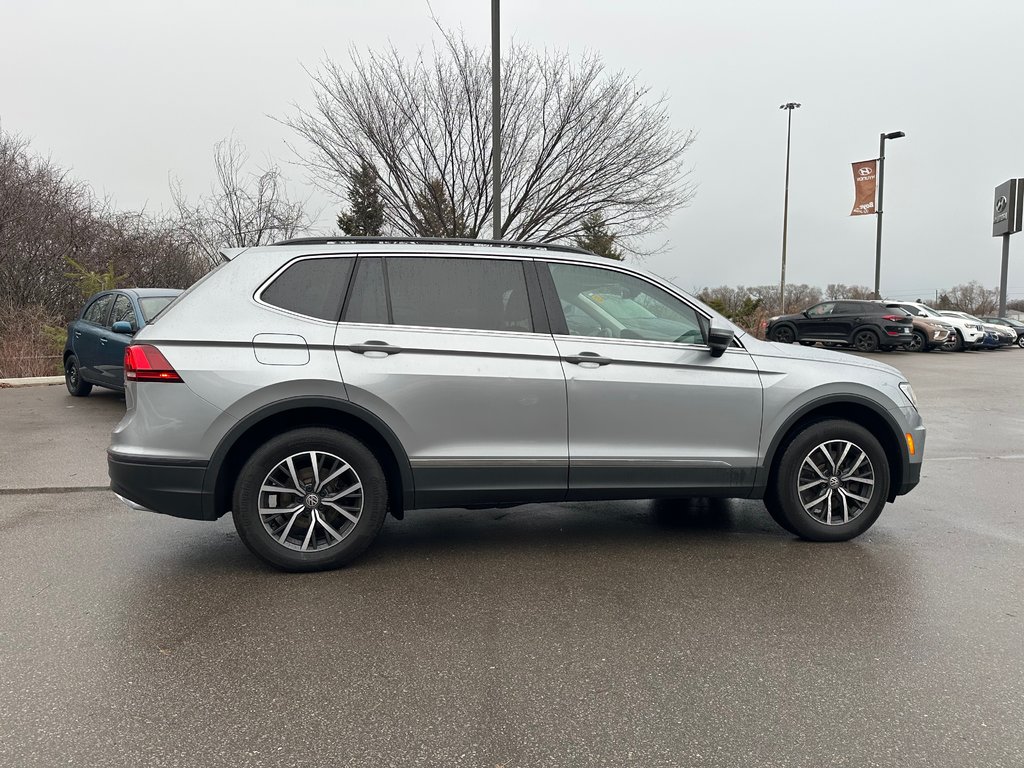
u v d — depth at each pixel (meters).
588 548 4.62
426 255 4.27
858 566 4.30
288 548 4.07
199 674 2.97
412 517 5.32
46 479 6.20
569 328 4.34
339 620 3.50
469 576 4.11
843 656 3.17
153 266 20.02
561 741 2.54
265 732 2.58
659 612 3.62
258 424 4.04
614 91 16.23
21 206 17.73
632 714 2.71
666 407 4.35
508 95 15.81
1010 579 4.10
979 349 26.02
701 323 4.55
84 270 16.27
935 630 3.44
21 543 4.62
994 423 9.87
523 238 16.58
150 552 4.46
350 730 2.59
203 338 3.92
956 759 2.45
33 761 2.39
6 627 3.39
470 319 4.22
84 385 11.06
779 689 2.89
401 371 4.04
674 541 4.76
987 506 5.68
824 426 4.59
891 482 4.84
